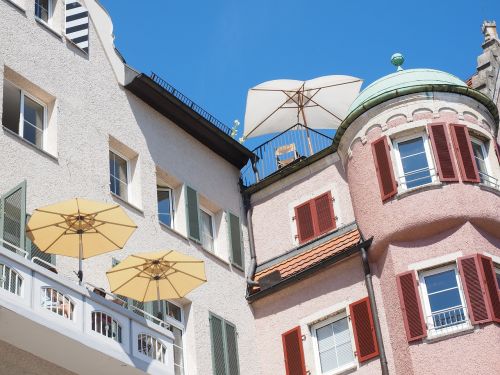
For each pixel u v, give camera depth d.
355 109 26.42
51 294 19.12
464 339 22.64
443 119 25.62
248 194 29.67
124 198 25.66
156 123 27.52
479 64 29.72
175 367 24.39
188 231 26.61
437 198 24.34
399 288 23.92
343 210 27.47
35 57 24.36
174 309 25.28
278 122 31.72
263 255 28.50
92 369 20.00
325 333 25.88
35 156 22.92
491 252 24.02
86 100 25.33
